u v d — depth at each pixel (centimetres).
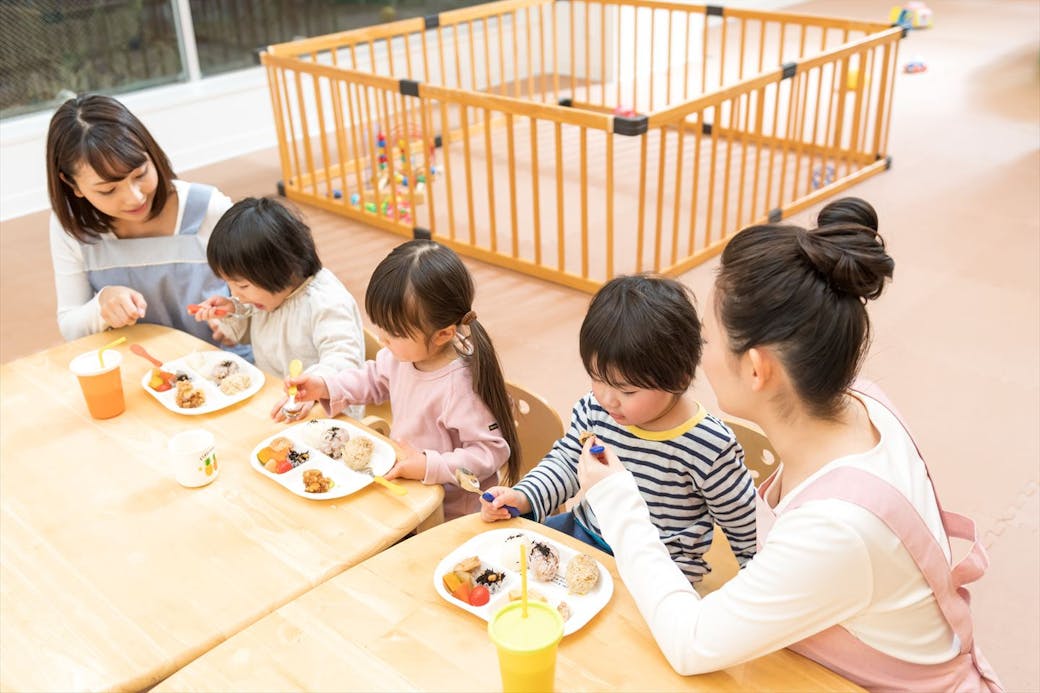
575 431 148
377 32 490
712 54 731
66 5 473
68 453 148
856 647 98
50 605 116
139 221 197
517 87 575
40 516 133
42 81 479
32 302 368
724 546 166
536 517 140
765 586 93
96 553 125
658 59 696
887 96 598
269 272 180
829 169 479
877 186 448
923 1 901
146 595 117
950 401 273
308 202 470
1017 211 411
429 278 150
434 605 112
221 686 101
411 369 165
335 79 421
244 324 207
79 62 488
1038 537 218
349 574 117
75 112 175
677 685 99
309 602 112
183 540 127
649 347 121
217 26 536
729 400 103
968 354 298
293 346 193
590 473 115
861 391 109
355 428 151
